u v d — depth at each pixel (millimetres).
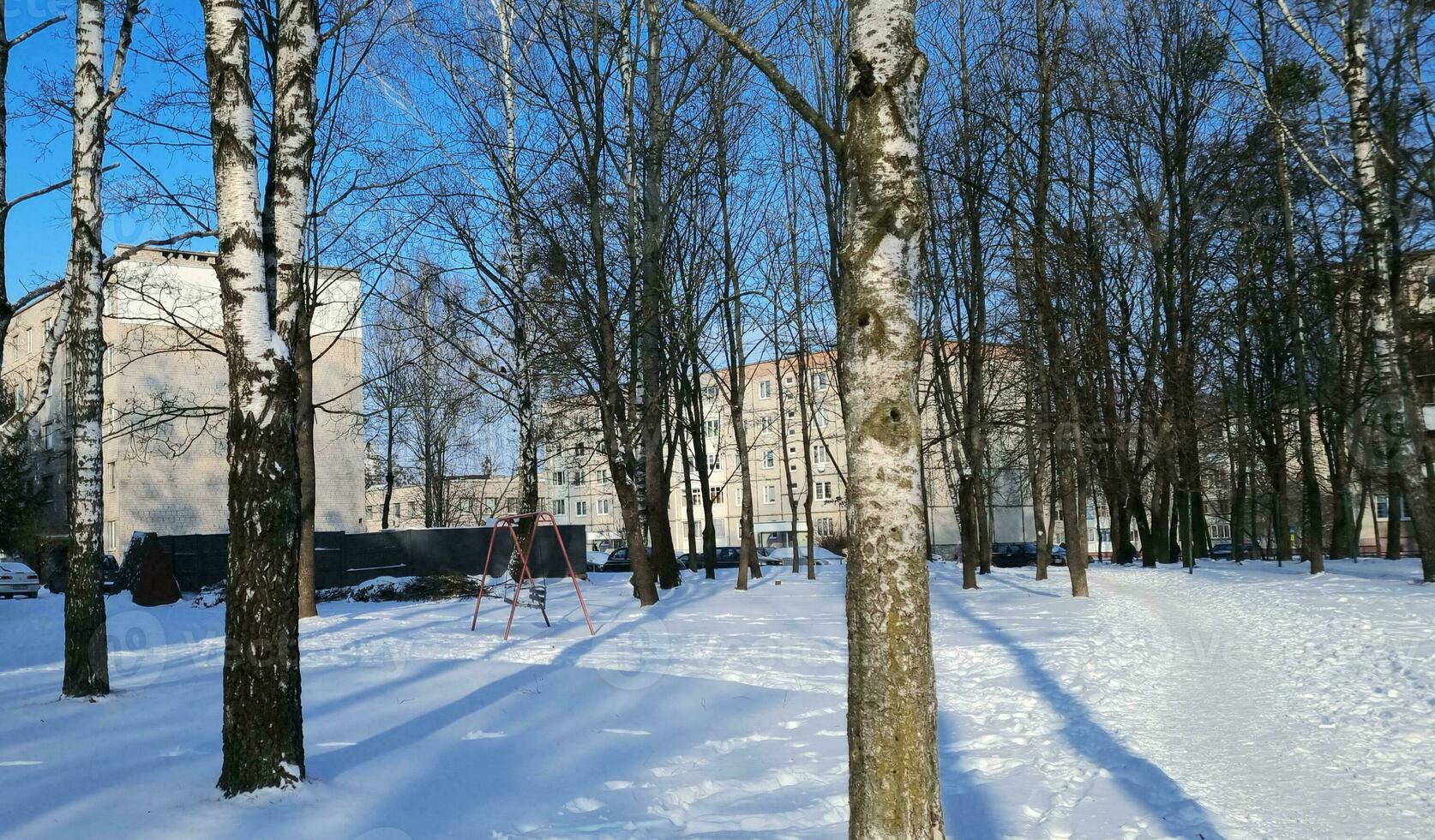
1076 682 11438
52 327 11922
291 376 7207
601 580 33625
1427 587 18766
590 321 21016
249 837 5863
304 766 7168
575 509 86500
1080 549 21953
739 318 27516
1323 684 10773
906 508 4645
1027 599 21828
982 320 27000
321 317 33375
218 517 39344
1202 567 34031
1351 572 24875
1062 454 22438
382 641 15867
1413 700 9430
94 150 11992
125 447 37219
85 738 8758
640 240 22156
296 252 7730
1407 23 19484
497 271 22797
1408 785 6910
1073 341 23797
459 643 15469
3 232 11680
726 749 8281
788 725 9148
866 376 4742
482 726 9117
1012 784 7285
